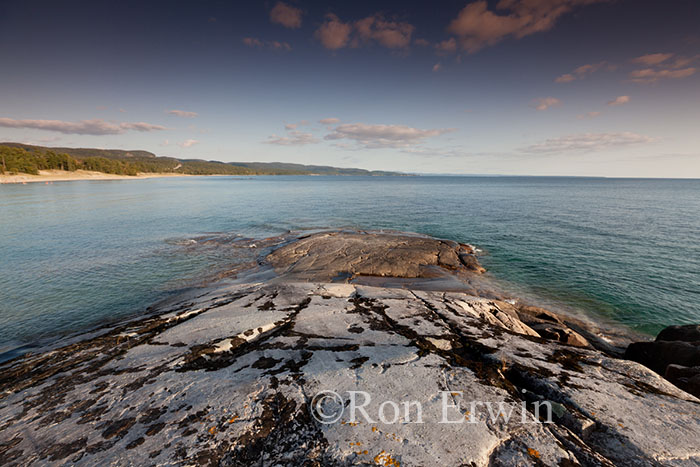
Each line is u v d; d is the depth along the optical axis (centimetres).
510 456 352
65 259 2133
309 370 558
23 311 1361
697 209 5022
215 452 371
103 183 10956
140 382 555
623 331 1317
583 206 5338
